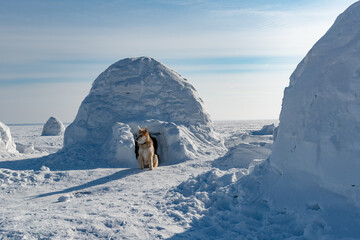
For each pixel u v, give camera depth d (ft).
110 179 29.12
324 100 14.93
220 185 19.08
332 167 13.53
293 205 14.11
